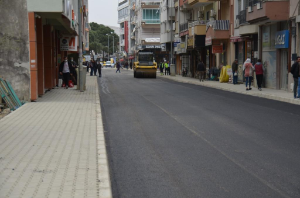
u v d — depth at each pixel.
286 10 24.77
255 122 12.95
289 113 15.18
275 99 20.98
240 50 35.19
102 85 33.47
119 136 10.76
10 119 13.16
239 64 35.38
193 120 13.41
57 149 8.77
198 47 46.72
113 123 12.93
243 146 9.38
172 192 6.16
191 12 53.94
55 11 18.55
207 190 6.24
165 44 66.31
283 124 12.53
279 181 6.67
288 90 24.34
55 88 27.39
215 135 10.76
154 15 87.50
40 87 21.44
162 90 27.22
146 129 11.77
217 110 16.05
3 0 18.25
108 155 8.65
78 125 12.02
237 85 31.80
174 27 61.88
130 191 6.24
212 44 41.00
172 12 61.94
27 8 18.38
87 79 42.81
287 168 7.47
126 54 126.94
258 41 29.41
